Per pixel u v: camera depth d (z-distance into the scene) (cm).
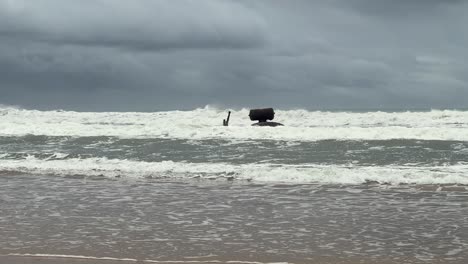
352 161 1519
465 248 740
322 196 1132
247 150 1727
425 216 941
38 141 2000
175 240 793
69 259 689
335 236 812
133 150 1777
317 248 748
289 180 1318
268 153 1667
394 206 1027
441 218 923
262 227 873
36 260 682
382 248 746
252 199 1105
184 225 888
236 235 822
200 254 719
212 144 1850
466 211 974
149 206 1043
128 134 2125
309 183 1283
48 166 1552
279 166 1461
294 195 1145
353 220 917
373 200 1086
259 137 1978
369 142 1805
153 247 754
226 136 2009
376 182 1271
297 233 833
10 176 1434
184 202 1079
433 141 1798
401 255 711
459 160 1503
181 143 1881
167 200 1101
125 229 862
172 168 1475
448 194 1137
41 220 926
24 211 1002
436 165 1442
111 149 1808
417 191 1173
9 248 747
